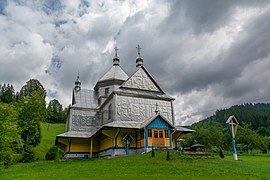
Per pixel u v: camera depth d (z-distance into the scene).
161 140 25.59
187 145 57.56
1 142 18.03
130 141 26.62
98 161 21.52
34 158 37.38
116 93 29.34
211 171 14.61
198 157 20.12
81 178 13.69
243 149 60.16
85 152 32.97
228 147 59.41
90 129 34.84
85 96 38.28
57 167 20.69
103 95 37.62
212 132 60.28
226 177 12.67
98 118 35.84
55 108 99.56
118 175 13.94
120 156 23.67
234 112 138.12
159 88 33.06
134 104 29.84
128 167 16.66
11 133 19.09
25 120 42.50
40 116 46.53
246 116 130.50
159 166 16.39
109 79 38.16
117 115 28.36
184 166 16.22
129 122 28.28
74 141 32.94
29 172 19.16
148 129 25.61
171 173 14.23
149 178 12.72
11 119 19.86
